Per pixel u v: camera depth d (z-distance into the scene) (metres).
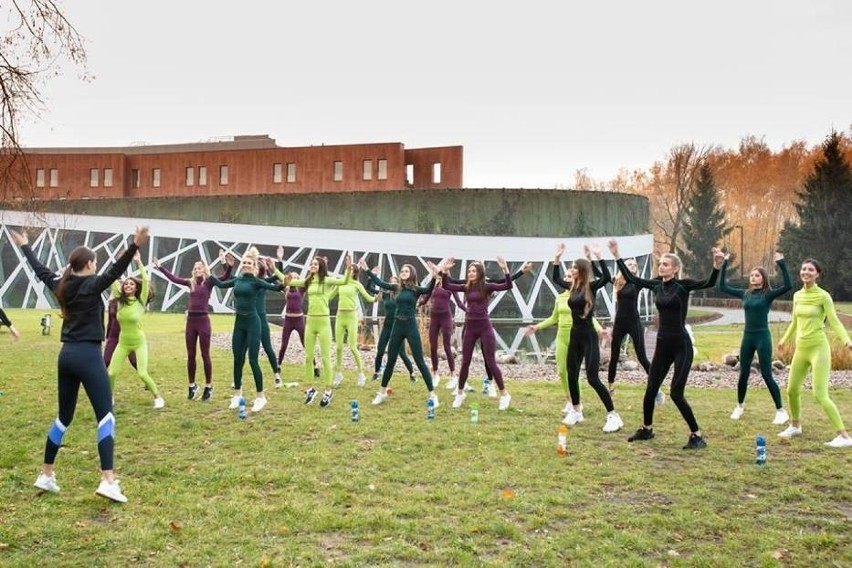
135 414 10.02
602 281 9.01
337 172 48.12
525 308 41.34
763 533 5.45
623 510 5.95
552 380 15.20
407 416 9.98
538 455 7.71
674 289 8.14
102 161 52.28
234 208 44.97
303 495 6.29
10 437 8.47
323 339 10.92
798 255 58.72
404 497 6.25
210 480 6.72
